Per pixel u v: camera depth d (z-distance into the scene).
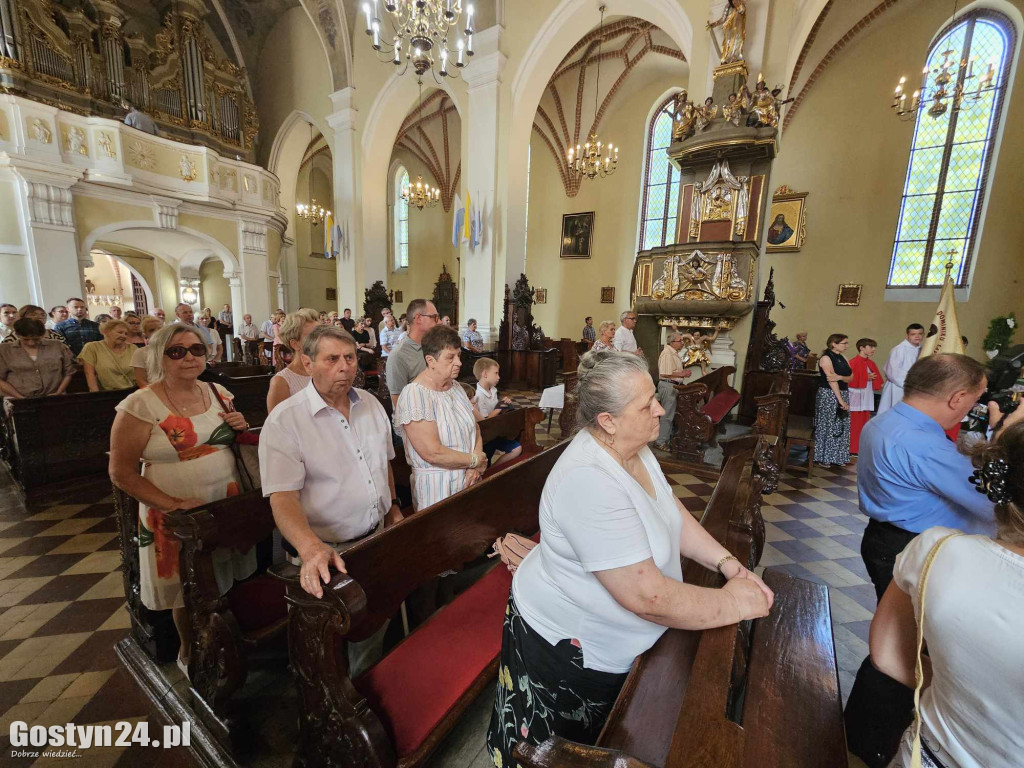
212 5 13.35
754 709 0.98
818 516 3.93
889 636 0.95
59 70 10.23
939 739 0.75
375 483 1.79
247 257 13.15
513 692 1.21
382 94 10.96
